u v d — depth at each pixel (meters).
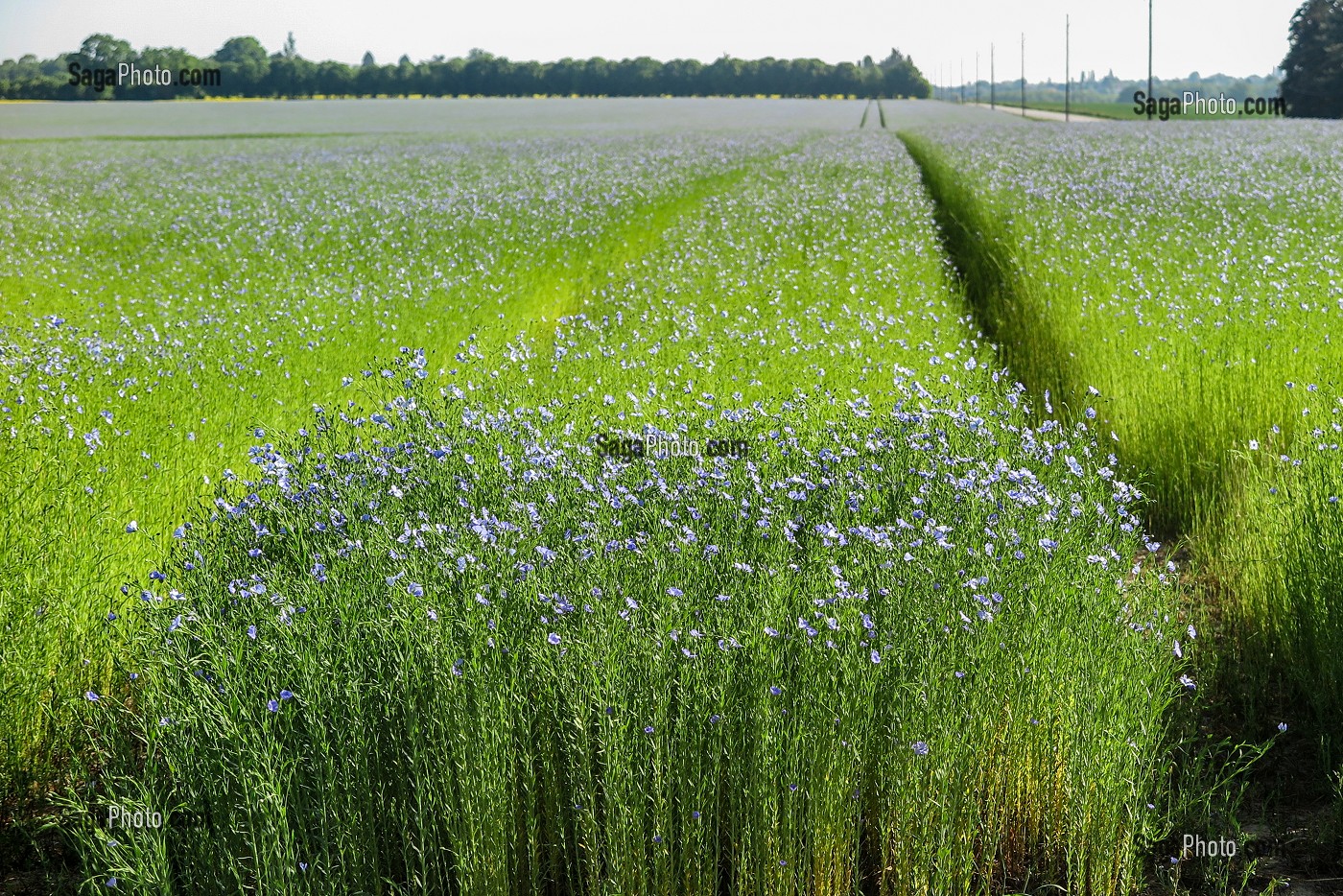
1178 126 45.28
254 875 3.62
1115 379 8.91
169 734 3.74
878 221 18.56
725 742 3.87
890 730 3.92
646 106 99.50
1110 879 4.01
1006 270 13.79
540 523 4.77
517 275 14.37
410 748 3.86
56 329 10.02
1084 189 20.34
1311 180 21.31
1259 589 5.80
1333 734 4.84
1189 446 7.75
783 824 3.78
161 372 8.42
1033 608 4.35
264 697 3.78
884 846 4.04
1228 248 13.17
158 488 6.25
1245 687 5.32
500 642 3.90
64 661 4.61
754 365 8.90
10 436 6.71
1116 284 11.96
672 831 3.78
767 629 3.82
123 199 25.50
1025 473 5.26
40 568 4.95
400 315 11.54
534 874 3.82
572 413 7.11
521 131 57.88
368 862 3.76
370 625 4.00
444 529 4.52
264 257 16.59
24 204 24.09
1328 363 8.27
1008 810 4.26
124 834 3.63
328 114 78.19
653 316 11.33
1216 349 8.88
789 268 14.89
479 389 7.96
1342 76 66.38
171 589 4.57
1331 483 5.53
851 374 8.77
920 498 5.25
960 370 8.68
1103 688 4.20
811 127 60.22
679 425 6.88
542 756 3.86
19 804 4.18
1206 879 4.09
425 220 19.98
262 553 4.73
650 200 22.69
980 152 31.44
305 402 8.33
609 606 4.01
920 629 4.10
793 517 5.16
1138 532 5.86
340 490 5.20
